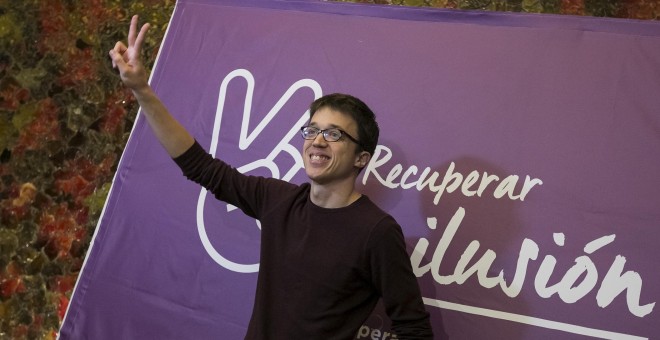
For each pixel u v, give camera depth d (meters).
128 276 3.00
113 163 3.47
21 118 3.62
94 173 3.49
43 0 3.66
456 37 2.82
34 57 3.64
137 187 3.08
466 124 2.73
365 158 2.30
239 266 2.89
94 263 3.05
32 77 3.63
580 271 2.52
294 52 3.00
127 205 3.07
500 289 2.59
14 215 3.56
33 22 3.66
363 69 2.89
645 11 2.92
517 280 2.58
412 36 2.87
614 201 2.53
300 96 2.95
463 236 2.66
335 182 2.25
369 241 2.15
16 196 3.57
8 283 3.51
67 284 3.45
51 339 3.42
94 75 3.55
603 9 2.97
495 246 2.62
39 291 3.48
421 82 2.81
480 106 2.73
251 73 3.04
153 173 3.07
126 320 2.97
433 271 2.67
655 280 2.45
